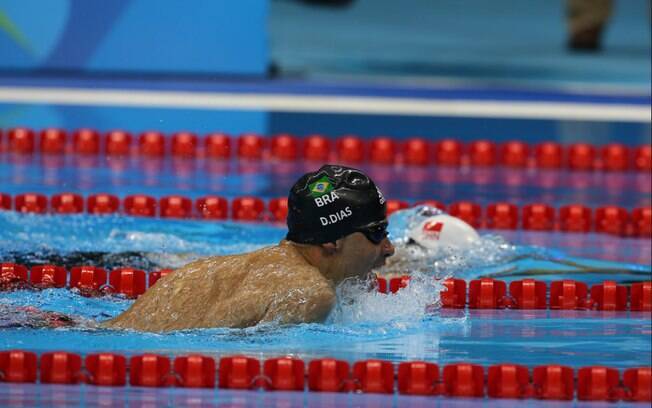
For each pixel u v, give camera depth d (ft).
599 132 89.04
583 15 139.23
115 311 48.34
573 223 70.33
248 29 102.32
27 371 41.01
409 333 46.24
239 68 102.94
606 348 45.96
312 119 90.17
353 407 39.01
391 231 59.98
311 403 39.34
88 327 44.70
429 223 59.36
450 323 49.03
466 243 58.65
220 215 70.74
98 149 86.79
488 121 90.17
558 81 113.39
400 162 87.45
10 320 45.70
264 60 103.04
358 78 111.14
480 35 153.17
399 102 95.91
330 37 147.13
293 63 121.80
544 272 57.41
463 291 52.95
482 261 57.98
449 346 44.98
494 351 44.75
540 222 70.59
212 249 60.59
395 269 55.42
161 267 55.93
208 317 42.14
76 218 67.31
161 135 87.51
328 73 114.21
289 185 77.30
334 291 42.24
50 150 86.28
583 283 53.78
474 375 41.29
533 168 86.79
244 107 90.74
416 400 40.32
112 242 61.21
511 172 85.25
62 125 88.33
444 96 98.94
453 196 75.72
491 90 102.42
